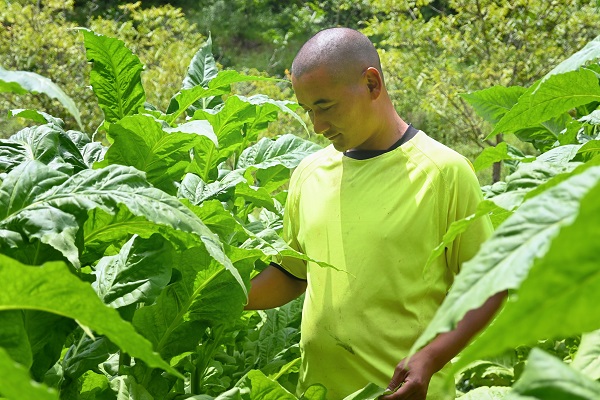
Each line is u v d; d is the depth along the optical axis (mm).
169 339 2256
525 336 613
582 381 759
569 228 558
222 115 2992
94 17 16969
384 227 2176
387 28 9453
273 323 3012
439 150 2197
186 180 2602
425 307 2191
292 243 2488
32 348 1766
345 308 2215
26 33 9344
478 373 3045
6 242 1648
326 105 2188
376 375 2195
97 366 2141
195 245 2082
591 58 1822
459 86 9086
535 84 2057
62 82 9289
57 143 2258
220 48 17594
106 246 2082
